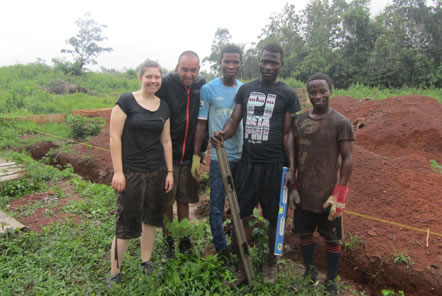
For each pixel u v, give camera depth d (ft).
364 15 98.99
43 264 10.57
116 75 108.68
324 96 9.02
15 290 9.25
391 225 11.92
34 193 16.87
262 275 10.25
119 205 9.59
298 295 9.33
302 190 9.57
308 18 105.50
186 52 10.19
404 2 101.71
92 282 9.91
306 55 101.30
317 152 9.27
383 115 28.30
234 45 10.05
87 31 103.96
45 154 24.81
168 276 9.72
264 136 9.66
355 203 13.52
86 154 23.53
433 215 11.99
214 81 10.53
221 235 10.58
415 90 67.97
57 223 13.32
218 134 9.04
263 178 9.80
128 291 9.20
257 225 12.78
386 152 24.52
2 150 24.54
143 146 9.53
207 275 9.62
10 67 92.79
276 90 9.68
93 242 11.75
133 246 11.80
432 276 9.86
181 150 10.98
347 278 11.51
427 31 99.14
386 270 10.60
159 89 10.62
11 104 42.68
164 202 10.33
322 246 11.94
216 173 10.38
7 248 11.39
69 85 69.92
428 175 14.49
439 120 26.21
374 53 90.74
